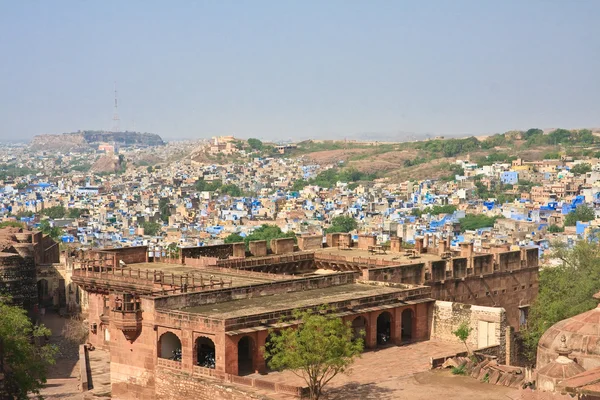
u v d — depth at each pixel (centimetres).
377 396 7300
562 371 5634
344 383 7669
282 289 9212
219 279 9812
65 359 12200
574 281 11869
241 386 7469
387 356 8550
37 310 15412
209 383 7594
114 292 10388
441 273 11119
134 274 10500
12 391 8700
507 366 7812
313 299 8781
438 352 8700
